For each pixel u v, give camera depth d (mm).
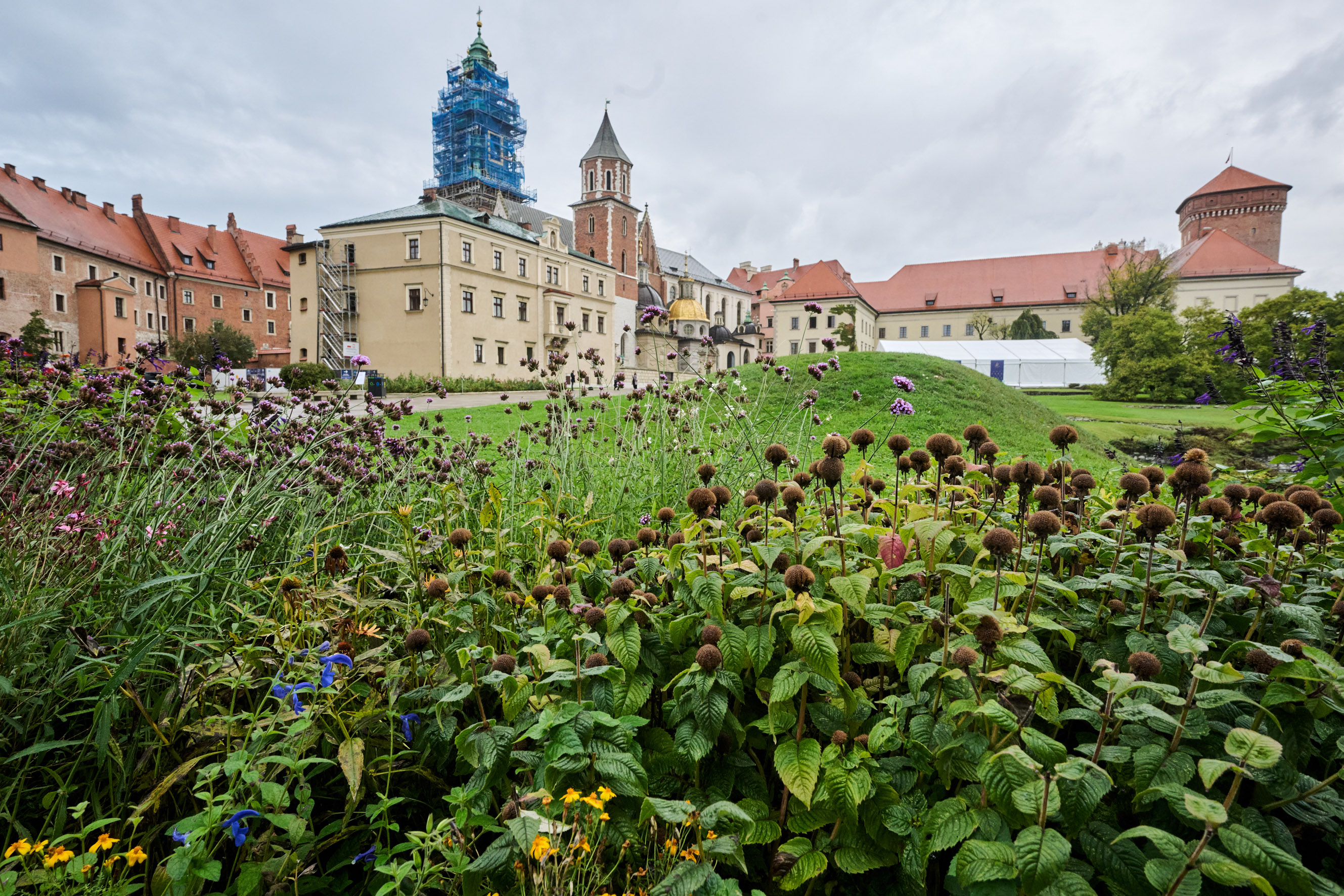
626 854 1763
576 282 53969
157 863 1722
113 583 2391
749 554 2461
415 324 41281
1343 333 3287
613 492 4383
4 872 1367
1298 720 1607
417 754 1991
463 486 3975
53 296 47500
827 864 1763
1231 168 86250
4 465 2873
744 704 2068
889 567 2162
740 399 6051
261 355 58625
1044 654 1629
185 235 63312
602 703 1888
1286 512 1919
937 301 85062
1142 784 1494
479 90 65938
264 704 2158
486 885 1585
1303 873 1169
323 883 1699
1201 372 35406
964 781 1729
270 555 3168
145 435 3279
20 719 1935
